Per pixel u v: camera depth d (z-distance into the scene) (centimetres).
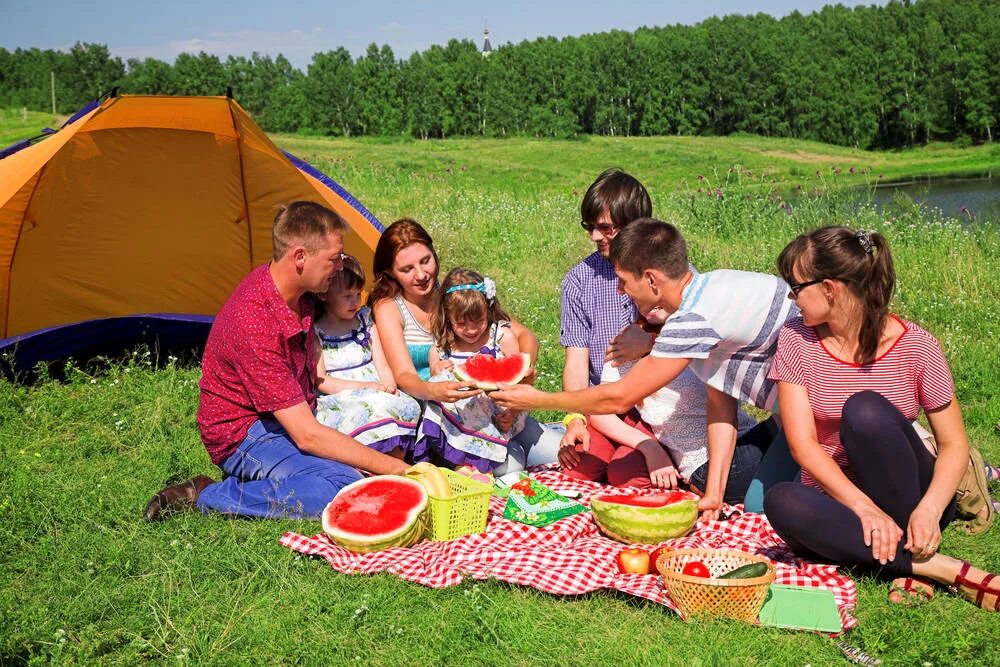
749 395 414
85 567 375
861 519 353
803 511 359
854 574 367
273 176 741
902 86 7888
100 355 688
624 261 409
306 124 11312
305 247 426
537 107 10700
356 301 500
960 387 631
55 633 321
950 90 7600
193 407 604
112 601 346
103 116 659
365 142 8169
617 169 487
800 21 10769
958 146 7400
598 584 356
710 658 301
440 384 452
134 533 402
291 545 388
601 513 404
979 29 7500
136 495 454
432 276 491
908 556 352
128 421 574
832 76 8525
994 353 693
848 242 359
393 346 486
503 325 504
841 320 367
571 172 4544
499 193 1838
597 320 498
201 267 749
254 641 321
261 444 446
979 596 343
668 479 459
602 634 325
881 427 346
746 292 403
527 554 380
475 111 10988
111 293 724
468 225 1393
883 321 365
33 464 500
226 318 438
